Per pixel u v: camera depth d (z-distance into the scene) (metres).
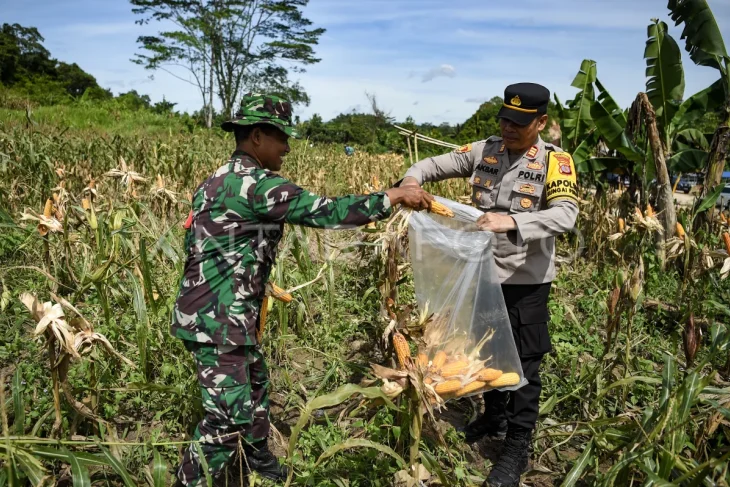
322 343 4.18
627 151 7.61
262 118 2.32
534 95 2.66
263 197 2.24
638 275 3.22
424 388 2.46
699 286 5.05
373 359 4.10
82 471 2.09
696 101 7.83
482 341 2.74
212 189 2.31
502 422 3.25
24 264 4.68
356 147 22.00
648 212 5.29
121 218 3.88
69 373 3.27
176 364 3.54
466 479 2.81
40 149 7.82
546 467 3.07
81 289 3.22
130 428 3.11
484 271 2.79
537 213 2.61
